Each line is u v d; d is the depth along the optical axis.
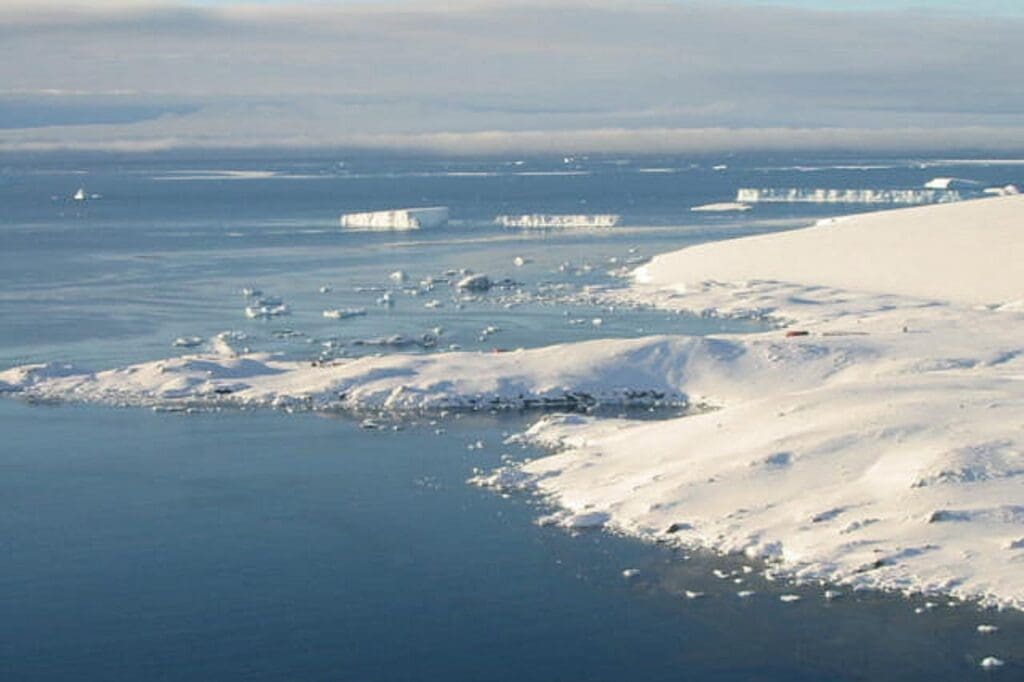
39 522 57.16
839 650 43.31
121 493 61.22
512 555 52.03
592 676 42.34
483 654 43.97
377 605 47.78
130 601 48.50
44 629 46.16
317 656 43.97
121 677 42.66
